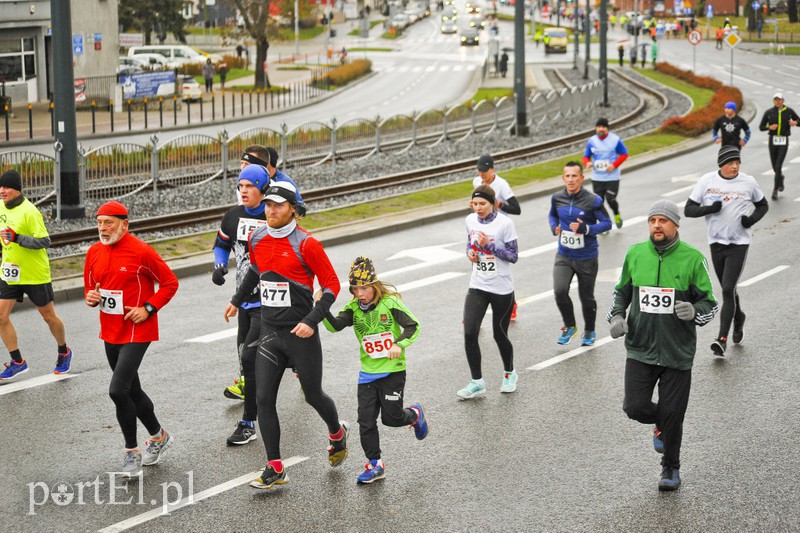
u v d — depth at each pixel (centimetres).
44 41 4600
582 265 1090
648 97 4778
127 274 757
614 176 1781
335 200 2194
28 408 912
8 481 752
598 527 672
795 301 1282
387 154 3023
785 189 2184
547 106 3769
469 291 943
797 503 707
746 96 4575
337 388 972
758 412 896
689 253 715
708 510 697
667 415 725
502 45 9512
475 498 722
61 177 1894
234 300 814
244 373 829
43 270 984
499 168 2712
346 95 5597
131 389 766
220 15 10294
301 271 732
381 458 792
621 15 12094
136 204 2056
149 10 7419
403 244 1733
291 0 6550
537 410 909
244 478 760
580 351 1097
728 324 1059
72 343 1131
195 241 1703
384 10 14212
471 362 938
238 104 4922
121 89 4488
